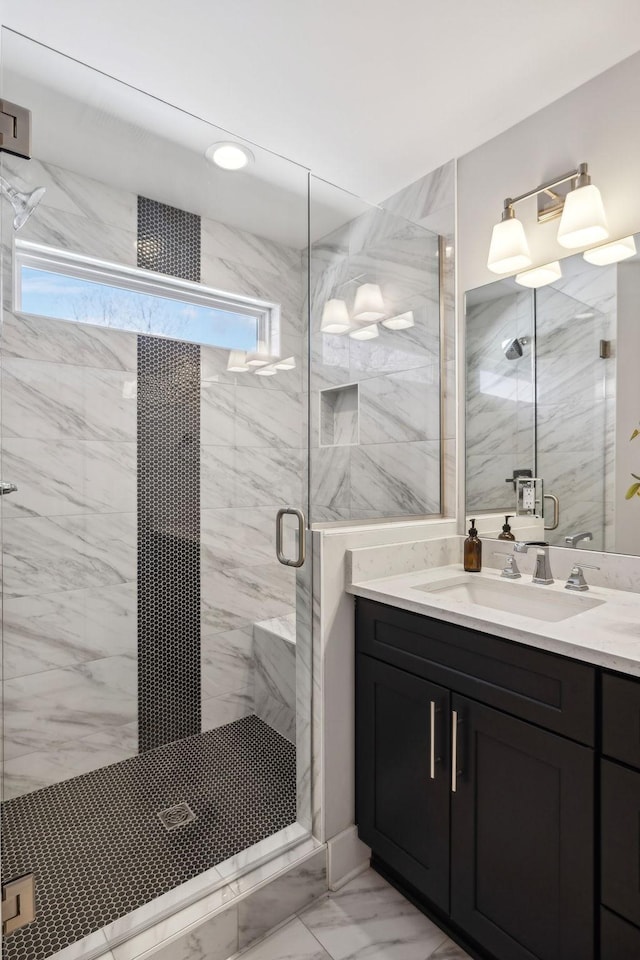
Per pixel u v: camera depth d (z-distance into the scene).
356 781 1.66
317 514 1.69
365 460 1.85
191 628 1.64
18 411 1.27
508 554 1.85
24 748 1.30
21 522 1.29
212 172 1.55
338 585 1.63
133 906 1.31
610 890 1.02
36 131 1.23
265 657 1.74
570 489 1.68
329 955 1.34
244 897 1.36
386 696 1.55
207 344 1.62
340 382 1.79
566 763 1.09
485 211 1.94
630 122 1.53
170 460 1.58
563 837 1.10
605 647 1.04
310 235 1.75
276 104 1.72
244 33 1.42
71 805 1.37
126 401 1.48
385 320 1.93
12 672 1.28
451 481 2.10
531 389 1.80
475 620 1.26
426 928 1.43
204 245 1.57
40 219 1.27
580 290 1.66
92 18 1.36
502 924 1.22
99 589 1.45
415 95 1.68
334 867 1.57
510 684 1.21
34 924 1.25
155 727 1.57
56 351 1.33
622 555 1.55
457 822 1.33
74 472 1.38
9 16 1.35
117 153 1.38
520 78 1.61
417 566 1.83
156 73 1.57
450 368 2.11
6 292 1.23
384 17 1.37
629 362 1.54
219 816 1.61
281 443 1.68
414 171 2.13
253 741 1.71
